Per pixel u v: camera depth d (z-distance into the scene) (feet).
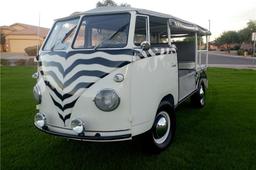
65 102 13.34
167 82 16.22
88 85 12.92
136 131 13.44
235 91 33.88
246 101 27.91
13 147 16.61
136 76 13.30
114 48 13.48
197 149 15.89
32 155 15.55
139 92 13.52
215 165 13.91
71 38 14.79
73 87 13.16
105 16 14.73
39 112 14.85
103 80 12.84
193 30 22.16
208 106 26.11
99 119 12.89
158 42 17.20
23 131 19.33
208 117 22.31
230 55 158.71
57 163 14.57
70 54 13.87
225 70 63.21
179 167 13.82
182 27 19.42
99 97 12.69
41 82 14.70
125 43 13.66
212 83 41.37
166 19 16.74
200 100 25.16
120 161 14.62
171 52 16.79
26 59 81.71
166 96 16.61
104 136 12.89
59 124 13.79
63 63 13.80
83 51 13.75
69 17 16.03
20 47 159.94
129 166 14.06
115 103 12.67
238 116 22.40
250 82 42.34
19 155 15.55
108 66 12.94
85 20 15.20
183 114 23.31
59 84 13.57
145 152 15.23
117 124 12.91
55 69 13.99
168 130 16.26
